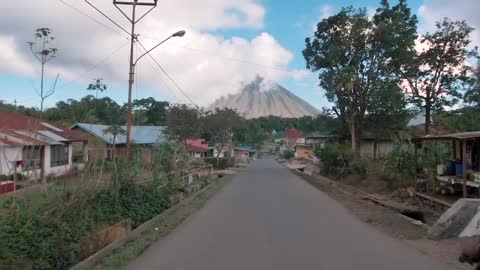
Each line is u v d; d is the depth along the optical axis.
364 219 13.37
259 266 7.71
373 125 37.84
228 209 15.93
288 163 73.19
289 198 19.91
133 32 21.38
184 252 8.90
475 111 35.88
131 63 21.34
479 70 35.00
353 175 28.81
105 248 8.59
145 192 14.09
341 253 8.70
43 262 6.98
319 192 23.05
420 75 36.62
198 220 13.30
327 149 36.75
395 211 14.71
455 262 7.83
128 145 20.92
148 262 8.09
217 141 57.88
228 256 8.48
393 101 34.59
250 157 105.06
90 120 56.72
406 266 7.64
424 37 35.69
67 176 13.06
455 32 34.94
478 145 15.84
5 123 25.66
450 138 14.74
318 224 12.42
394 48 34.06
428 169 18.08
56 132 30.86
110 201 11.05
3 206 8.13
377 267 7.61
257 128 132.62
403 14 34.53
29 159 12.63
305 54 36.81
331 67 36.19
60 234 7.73
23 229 7.15
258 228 11.74
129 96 21.22
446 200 15.02
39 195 9.07
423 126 47.06
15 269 6.55
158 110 77.00
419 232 10.76
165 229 11.57
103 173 12.67
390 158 20.55
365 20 34.19
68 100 65.06
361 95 35.97
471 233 9.92
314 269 7.48
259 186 27.08
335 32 35.34
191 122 42.09
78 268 7.23
